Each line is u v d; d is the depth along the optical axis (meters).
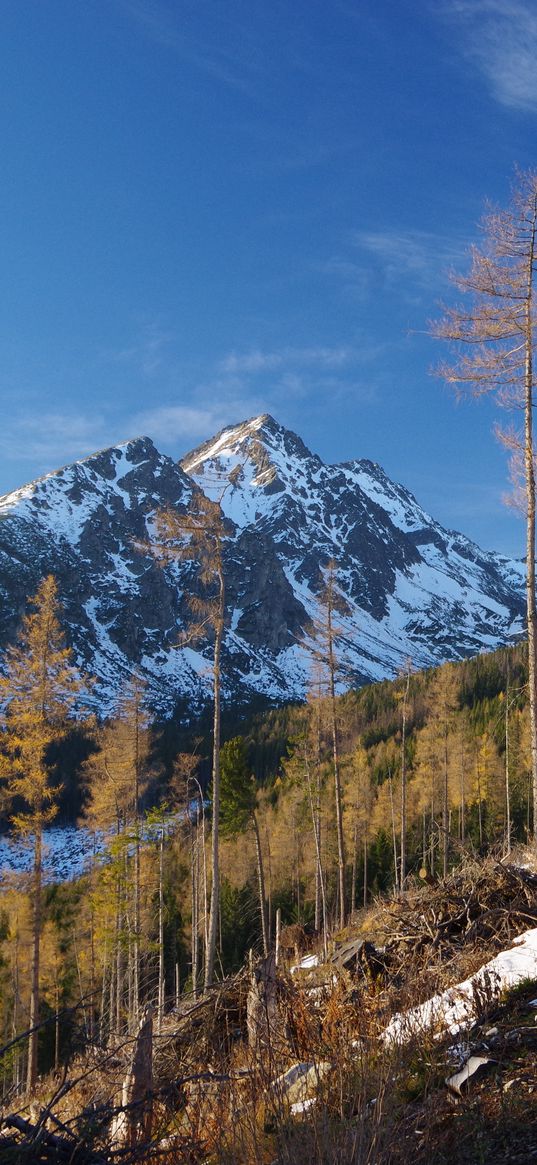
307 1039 4.77
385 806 46.56
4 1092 5.21
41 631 19.55
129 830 25.47
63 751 84.31
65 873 59.38
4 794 19.19
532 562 14.61
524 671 74.19
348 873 45.38
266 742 93.38
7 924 32.72
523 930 6.92
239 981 5.15
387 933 7.66
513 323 14.55
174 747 94.81
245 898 42.53
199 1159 3.71
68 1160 3.41
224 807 32.59
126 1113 3.88
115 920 24.94
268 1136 3.62
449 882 8.00
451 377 14.92
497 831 37.44
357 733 71.38
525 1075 4.00
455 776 43.06
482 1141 3.44
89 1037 4.18
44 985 31.30
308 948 18.27
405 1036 4.40
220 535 18.80
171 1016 5.18
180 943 39.19
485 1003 4.87
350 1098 3.80
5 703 19.33
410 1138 3.40
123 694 27.47
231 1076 3.99
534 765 13.70
